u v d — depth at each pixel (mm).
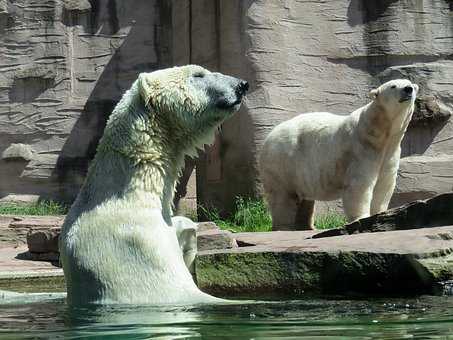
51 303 5500
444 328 3818
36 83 17672
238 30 14508
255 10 14375
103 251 5324
